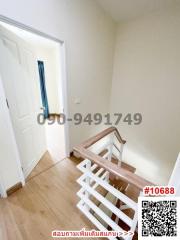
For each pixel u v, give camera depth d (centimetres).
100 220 148
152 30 218
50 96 508
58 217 136
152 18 212
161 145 262
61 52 170
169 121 240
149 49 230
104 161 93
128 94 284
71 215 138
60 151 259
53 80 492
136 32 237
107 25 230
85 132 266
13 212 139
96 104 274
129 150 318
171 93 225
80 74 209
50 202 151
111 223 101
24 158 178
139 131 289
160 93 238
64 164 219
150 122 266
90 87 241
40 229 125
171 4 188
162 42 213
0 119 130
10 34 138
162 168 274
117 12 216
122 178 79
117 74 289
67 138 223
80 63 201
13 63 146
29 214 137
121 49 266
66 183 180
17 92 156
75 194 163
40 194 161
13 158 152
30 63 188
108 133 144
